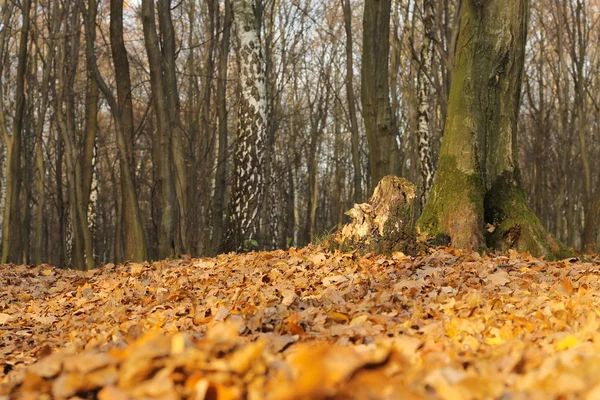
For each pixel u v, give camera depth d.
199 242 20.14
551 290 6.27
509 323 4.55
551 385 2.31
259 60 14.48
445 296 5.91
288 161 35.53
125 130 15.41
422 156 22.50
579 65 27.62
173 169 15.39
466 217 10.30
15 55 27.19
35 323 7.47
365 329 4.36
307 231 33.91
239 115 14.57
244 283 7.96
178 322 5.87
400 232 9.09
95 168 26.55
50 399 2.51
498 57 10.80
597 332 3.79
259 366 2.50
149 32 14.56
